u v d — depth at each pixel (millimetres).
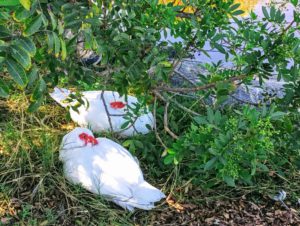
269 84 4887
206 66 4082
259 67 3488
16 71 1748
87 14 2275
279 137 3609
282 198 3807
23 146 3822
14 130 3986
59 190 3543
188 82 4387
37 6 1827
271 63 3311
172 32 3482
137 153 3994
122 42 2922
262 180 3941
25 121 4164
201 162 3512
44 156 3695
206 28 3453
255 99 4656
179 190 3729
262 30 3504
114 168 3525
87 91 4312
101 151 3596
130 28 3051
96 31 2730
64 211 3432
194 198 3682
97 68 4203
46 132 4047
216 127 3008
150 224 3445
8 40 1830
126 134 4074
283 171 4047
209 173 3779
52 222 3350
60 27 1989
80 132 3707
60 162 3740
